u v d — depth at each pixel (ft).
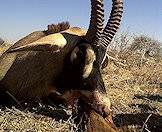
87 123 3.82
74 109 4.09
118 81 6.52
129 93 5.92
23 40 4.72
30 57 4.45
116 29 4.29
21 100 4.49
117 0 4.29
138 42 9.56
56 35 4.17
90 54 4.06
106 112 3.92
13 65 4.54
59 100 4.30
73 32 4.36
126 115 4.49
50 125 3.82
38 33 4.72
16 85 4.46
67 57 4.19
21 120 3.84
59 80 4.25
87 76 4.04
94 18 4.15
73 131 3.74
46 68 4.32
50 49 4.07
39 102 4.40
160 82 7.02
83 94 4.05
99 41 4.16
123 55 8.38
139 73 7.38
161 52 9.84
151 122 4.25
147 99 5.62
